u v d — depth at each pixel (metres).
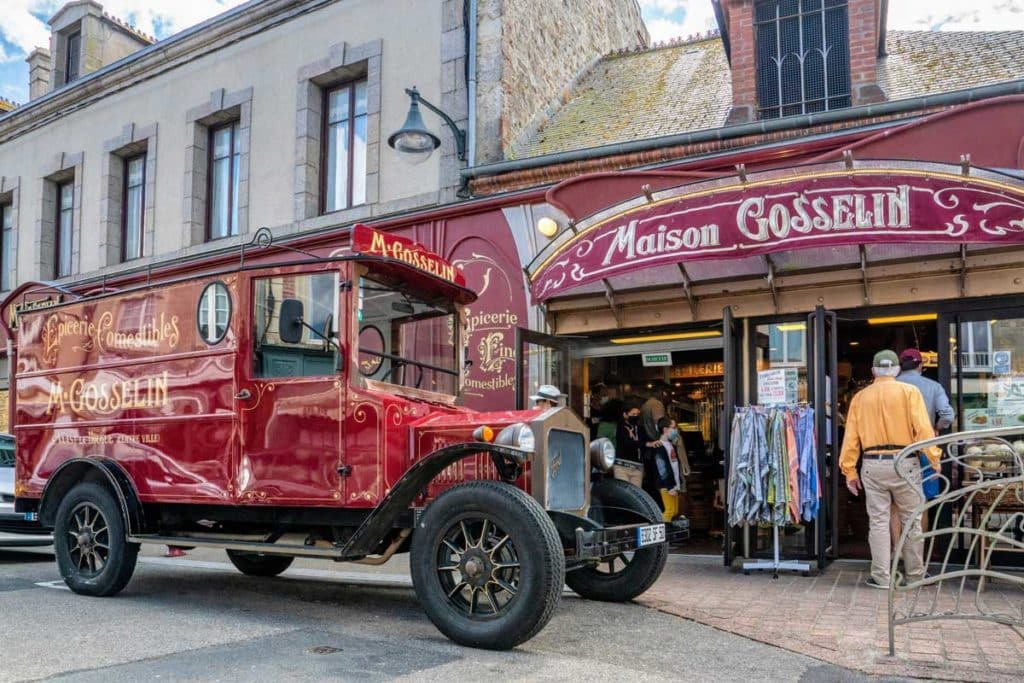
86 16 15.97
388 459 5.30
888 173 6.64
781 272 7.88
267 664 4.30
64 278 14.98
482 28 10.79
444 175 10.63
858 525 9.65
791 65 9.23
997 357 7.15
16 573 7.67
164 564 8.45
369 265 5.70
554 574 4.55
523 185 9.96
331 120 12.24
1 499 8.34
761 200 7.00
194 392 6.02
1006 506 6.89
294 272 5.74
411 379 6.05
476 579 4.77
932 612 4.52
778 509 7.05
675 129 9.91
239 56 12.87
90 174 14.77
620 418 9.50
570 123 11.41
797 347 7.96
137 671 4.15
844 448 6.76
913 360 7.10
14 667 4.22
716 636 5.02
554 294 8.23
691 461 10.08
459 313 6.72
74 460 6.52
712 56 12.35
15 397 7.28
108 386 6.55
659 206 7.53
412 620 5.55
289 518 5.72
